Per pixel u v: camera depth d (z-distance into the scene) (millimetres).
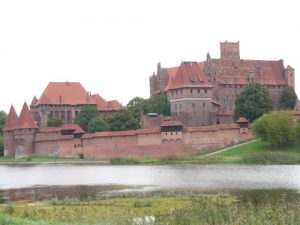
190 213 54000
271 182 94062
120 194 83125
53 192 91812
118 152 180375
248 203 60844
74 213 61469
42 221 47656
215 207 55188
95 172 133500
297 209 51438
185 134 171875
